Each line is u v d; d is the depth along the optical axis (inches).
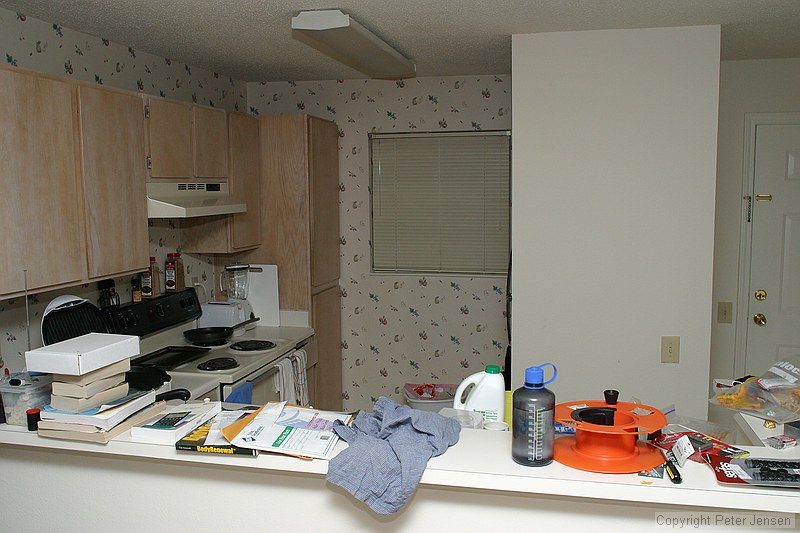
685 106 117.0
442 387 174.9
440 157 173.0
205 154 136.0
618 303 122.3
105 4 99.0
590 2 99.1
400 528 65.3
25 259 89.9
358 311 181.8
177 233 151.7
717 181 153.6
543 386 60.1
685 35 115.6
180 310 142.6
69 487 75.1
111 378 72.4
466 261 174.7
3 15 101.3
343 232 180.7
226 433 65.2
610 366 123.4
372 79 174.2
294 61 148.9
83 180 100.9
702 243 118.5
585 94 120.0
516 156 123.3
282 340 150.1
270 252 163.2
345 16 101.7
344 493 66.4
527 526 62.6
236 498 69.7
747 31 119.7
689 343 120.2
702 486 55.1
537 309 125.3
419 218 175.9
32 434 70.9
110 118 106.8
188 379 121.3
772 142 150.8
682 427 69.7
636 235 120.6
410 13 104.9
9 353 104.6
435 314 176.9
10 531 77.9
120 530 74.0
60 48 113.2
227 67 156.4
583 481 56.2
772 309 154.3
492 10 103.3
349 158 177.9
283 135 158.6
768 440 67.4
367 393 183.6
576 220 122.4
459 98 169.6
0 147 85.0
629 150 119.5
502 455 61.8
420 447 60.8
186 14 105.3
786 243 152.3
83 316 110.3
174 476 71.4
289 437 64.6
